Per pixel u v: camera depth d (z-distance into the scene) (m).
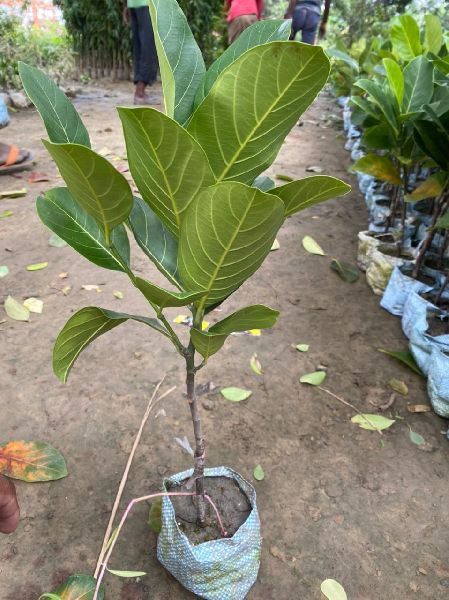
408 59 2.98
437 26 2.91
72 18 8.50
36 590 1.30
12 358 2.08
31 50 6.84
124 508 1.51
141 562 1.38
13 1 7.53
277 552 1.41
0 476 0.98
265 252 0.78
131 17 6.24
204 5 8.28
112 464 1.66
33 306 2.40
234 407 1.91
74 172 0.64
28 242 3.04
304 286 2.77
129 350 2.16
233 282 0.83
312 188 0.76
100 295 2.55
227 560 1.20
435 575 1.38
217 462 1.68
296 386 2.04
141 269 2.85
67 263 2.84
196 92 0.88
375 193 3.59
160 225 1.04
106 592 1.30
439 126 1.96
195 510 1.32
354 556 1.42
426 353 2.07
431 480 1.67
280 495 1.58
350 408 1.95
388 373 2.14
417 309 2.27
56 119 0.78
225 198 0.63
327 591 1.28
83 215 1.01
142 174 0.73
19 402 1.87
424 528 1.51
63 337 0.91
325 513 1.53
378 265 2.67
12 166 4.05
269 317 0.87
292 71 0.59
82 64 8.91
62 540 1.42
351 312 2.54
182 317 2.39
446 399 1.87
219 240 0.71
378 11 9.98
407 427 1.87
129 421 1.82
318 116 7.30
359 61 4.69
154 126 0.59
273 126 0.67
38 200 0.96
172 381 2.01
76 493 1.55
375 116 2.43
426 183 2.26
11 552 1.38
